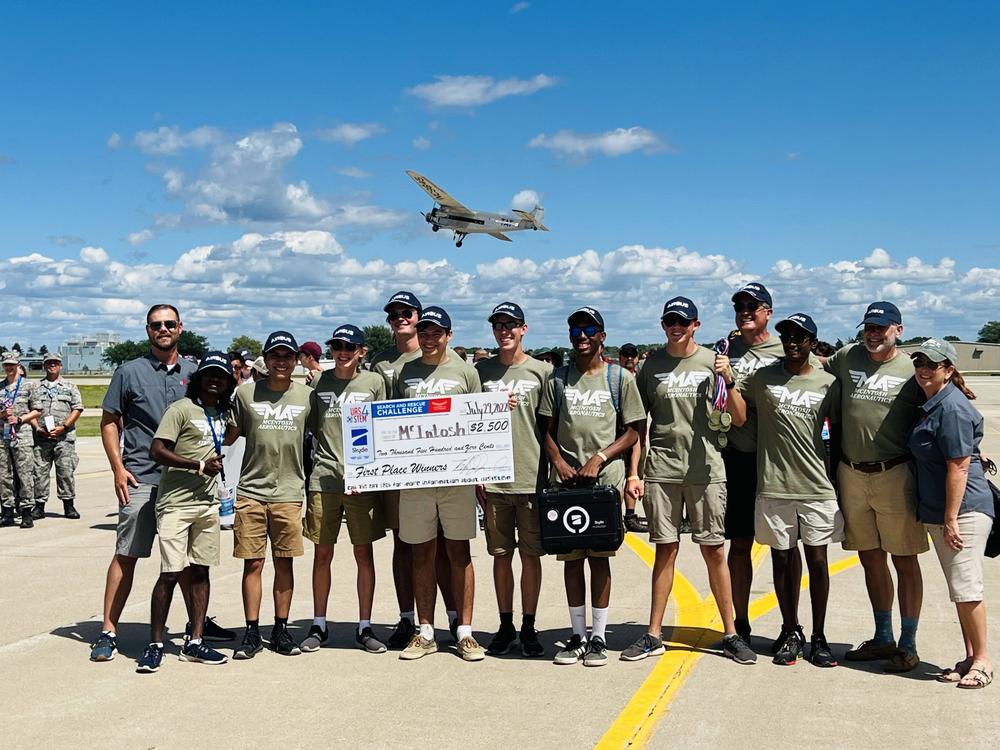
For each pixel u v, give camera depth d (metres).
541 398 6.39
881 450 5.80
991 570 8.83
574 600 6.17
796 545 6.11
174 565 6.04
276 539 6.37
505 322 6.41
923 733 4.71
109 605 6.32
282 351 6.36
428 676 5.82
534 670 5.94
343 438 6.40
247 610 6.37
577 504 5.92
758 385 6.11
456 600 6.35
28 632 6.91
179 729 4.88
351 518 6.49
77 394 12.77
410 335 7.15
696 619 7.26
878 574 6.04
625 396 6.18
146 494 6.39
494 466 6.21
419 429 6.28
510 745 4.62
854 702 5.21
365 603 6.53
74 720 5.03
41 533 11.52
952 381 5.53
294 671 5.95
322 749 4.59
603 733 4.77
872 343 5.80
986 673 5.46
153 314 6.57
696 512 6.14
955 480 5.37
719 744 4.60
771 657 6.18
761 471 6.10
